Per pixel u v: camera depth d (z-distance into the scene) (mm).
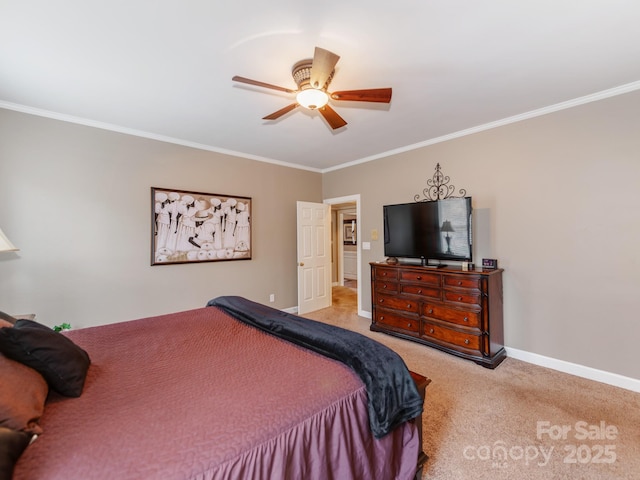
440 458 1703
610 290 2527
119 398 1127
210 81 2289
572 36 1788
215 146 3947
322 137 3604
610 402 2244
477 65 2100
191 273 3789
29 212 2771
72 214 2980
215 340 1776
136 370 1375
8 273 2688
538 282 2912
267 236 4594
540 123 2867
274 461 930
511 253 3084
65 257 2945
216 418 1002
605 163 2529
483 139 3262
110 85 2340
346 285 7812
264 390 1185
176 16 1597
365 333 3879
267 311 2240
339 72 2174
